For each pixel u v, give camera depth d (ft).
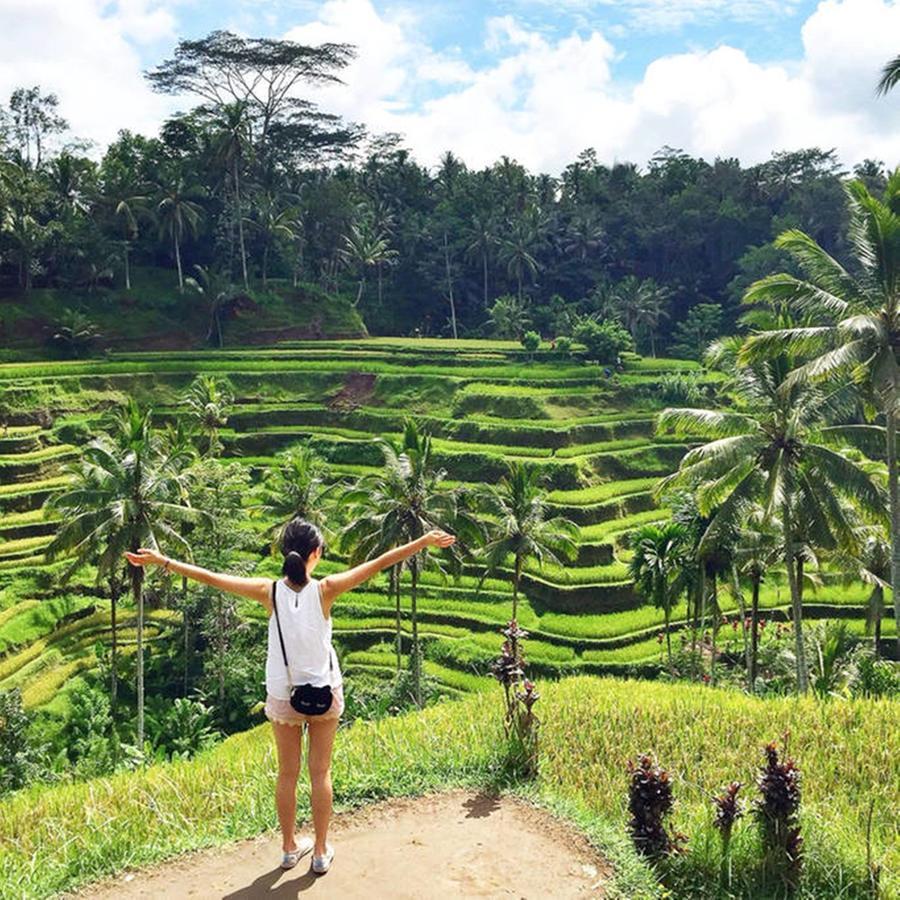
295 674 19.01
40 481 202.69
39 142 322.14
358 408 253.85
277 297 324.39
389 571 138.00
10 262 283.59
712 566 119.65
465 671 145.18
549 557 133.39
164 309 305.73
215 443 222.89
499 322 352.08
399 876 20.12
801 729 41.34
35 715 129.18
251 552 191.93
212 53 319.88
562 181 444.55
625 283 369.50
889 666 95.30
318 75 338.95
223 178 338.95
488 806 24.62
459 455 212.43
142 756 53.78
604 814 27.50
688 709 43.93
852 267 356.18
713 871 24.71
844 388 81.00
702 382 252.62
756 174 404.57
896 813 32.12
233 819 24.76
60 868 22.38
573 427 224.12
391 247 402.31
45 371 248.32
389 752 30.68
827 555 110.42
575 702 44.50
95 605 163.63
